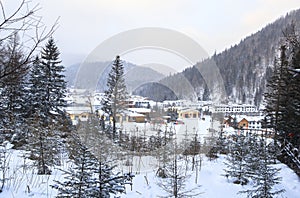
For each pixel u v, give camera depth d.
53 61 13.15
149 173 5.19
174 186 4.32
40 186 4.83
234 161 6.95
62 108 12.98
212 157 7.27
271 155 6.30
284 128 9.80
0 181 5.02
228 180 6.28
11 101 9.59
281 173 7.57
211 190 5.48
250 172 6.10
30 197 4.33
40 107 12.26
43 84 12.78
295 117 9.11
